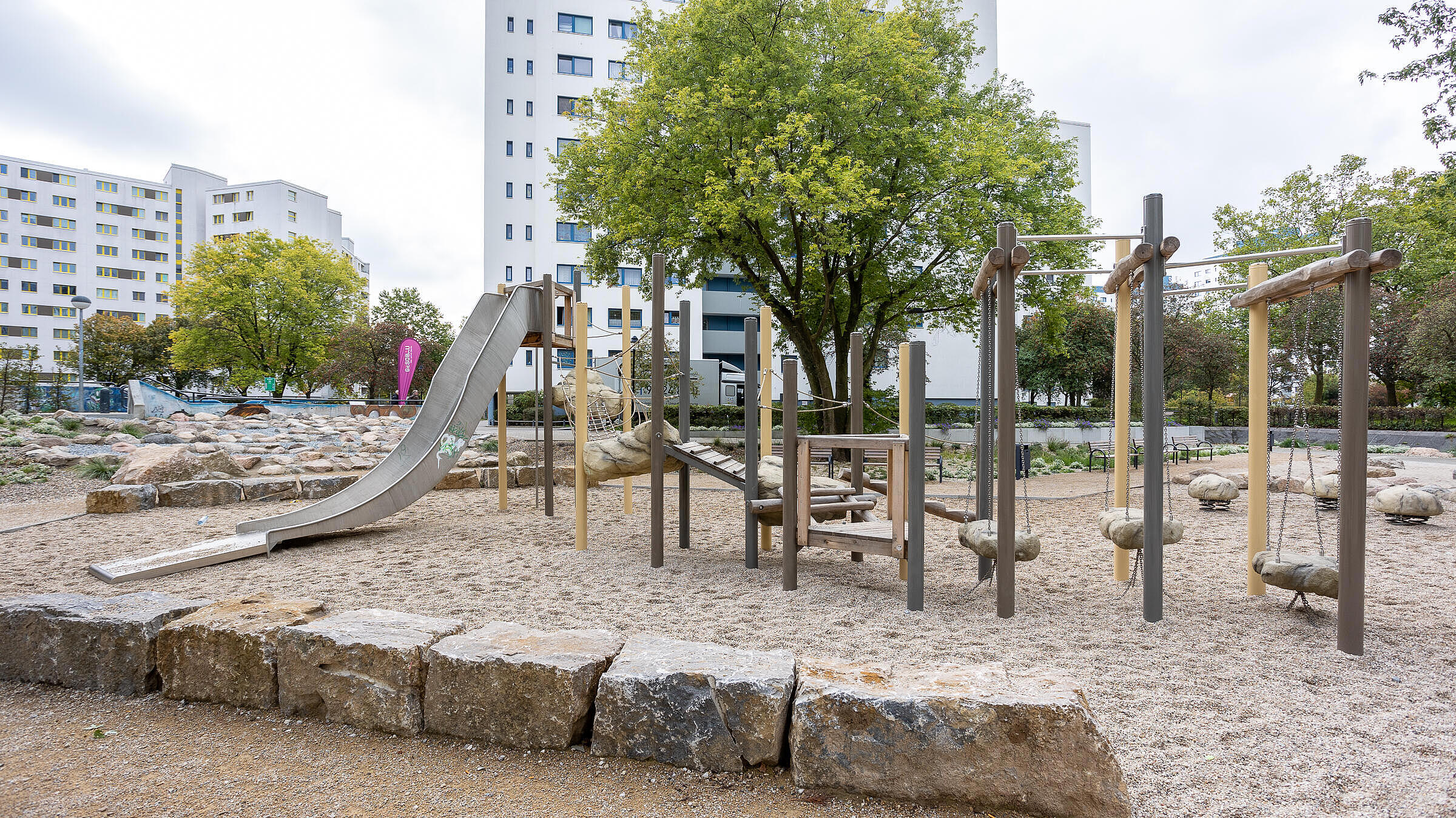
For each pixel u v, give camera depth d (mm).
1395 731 3229
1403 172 27875
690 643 3398
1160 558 4977
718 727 2900
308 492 11133
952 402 37312
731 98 14195
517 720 3084
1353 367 4246
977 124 15547
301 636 3396
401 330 36906
